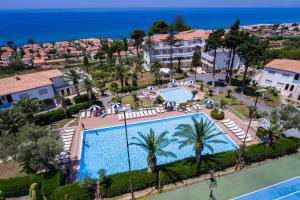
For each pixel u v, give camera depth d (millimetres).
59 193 21266
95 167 27484
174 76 65000
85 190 21828
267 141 28281
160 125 37000
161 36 78312
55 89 51969
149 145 23734
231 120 37219
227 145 30969
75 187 21906
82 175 25984
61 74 53562
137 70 73312
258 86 55625
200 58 76812
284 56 74875
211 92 49750
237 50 50281
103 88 57406
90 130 35219
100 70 84062
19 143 24891
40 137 25719
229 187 23781
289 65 51062
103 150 30719
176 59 77062
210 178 24953
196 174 25359
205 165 25266
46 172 24406
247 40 50031
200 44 77000
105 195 22641
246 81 59969
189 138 24781
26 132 25766
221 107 41469
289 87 49906
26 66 89438
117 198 22719
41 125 38469
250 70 70500
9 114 30562
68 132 34344
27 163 25328
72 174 26078
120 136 34000
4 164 28562
